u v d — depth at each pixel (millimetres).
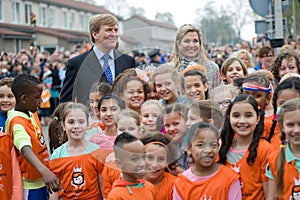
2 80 6480
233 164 4922
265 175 4797
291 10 24938
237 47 22219
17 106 5691
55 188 5234
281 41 9969
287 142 4758
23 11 46094
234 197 4680
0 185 5613
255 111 4883
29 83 5641
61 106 6062
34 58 23312
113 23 5727
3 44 40719
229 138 4988
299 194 4586
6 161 5609
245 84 5570
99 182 5504
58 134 6094
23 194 5629
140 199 4582
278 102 5285
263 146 4848
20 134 5473
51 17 51031
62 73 18828
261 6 10242
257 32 10320
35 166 5301
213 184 4684
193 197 4707
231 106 4945
